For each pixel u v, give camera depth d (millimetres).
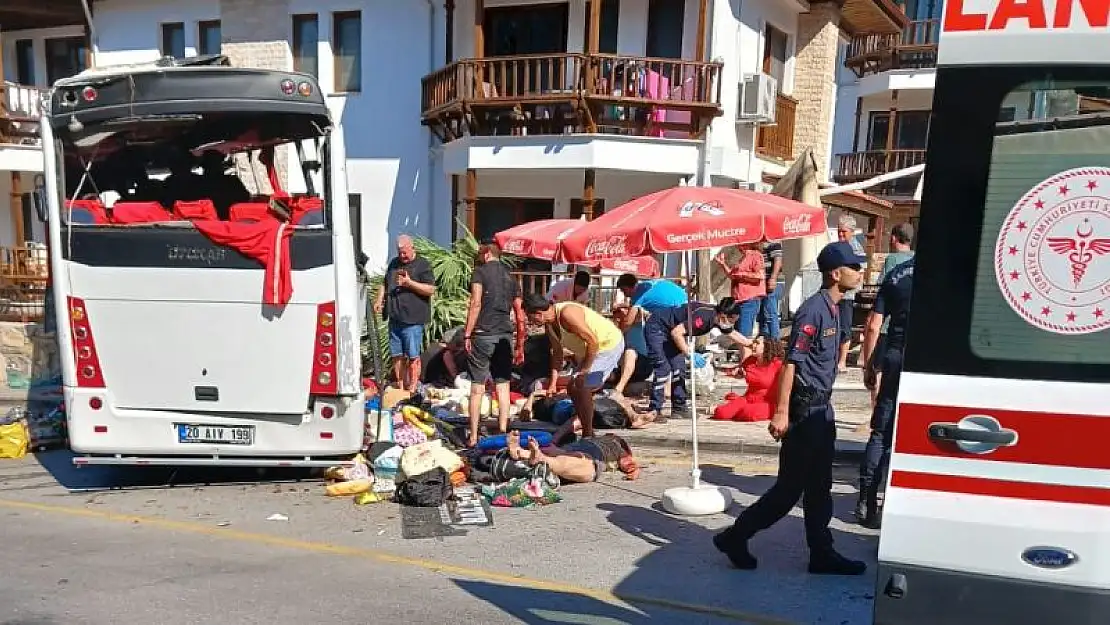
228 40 16281
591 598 4207
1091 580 2488
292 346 5832
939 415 2637
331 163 5773
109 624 3797
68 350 5785
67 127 5586
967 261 2590
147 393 5859
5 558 4688
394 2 15133
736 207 5719
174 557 4738
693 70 13430
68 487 6297
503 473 6223
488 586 4355
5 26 18250
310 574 4492
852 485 6391
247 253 5703
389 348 9453
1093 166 2463
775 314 10820
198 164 6848
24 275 12773
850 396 9227
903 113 21672
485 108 13414
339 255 5801
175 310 5773
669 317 8375
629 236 5691
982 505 2604
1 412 9117
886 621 2744
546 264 13578
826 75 16453
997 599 2598
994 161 2557
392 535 5195
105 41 17500
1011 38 2527
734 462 7188
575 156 12969
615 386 8977
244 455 5973
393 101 15398
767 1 15078
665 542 5086
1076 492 2498
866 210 14781
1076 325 2488
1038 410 2523
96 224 5727
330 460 6074
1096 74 2453
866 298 10930
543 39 14602
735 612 4051
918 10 21156
